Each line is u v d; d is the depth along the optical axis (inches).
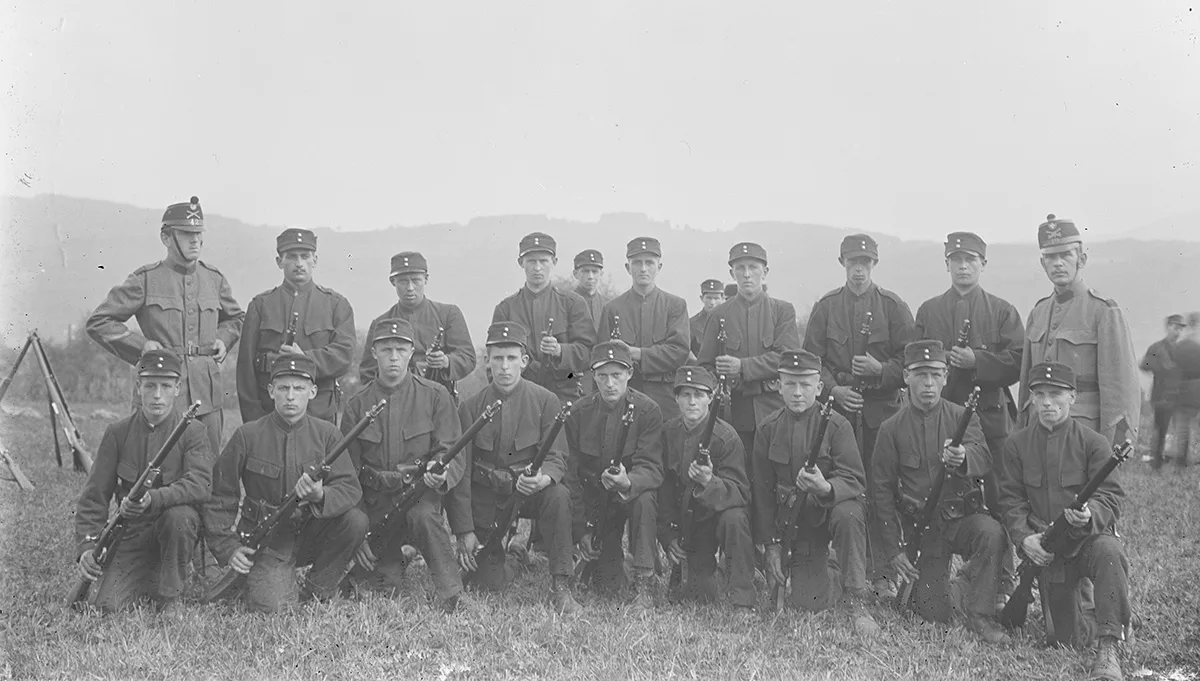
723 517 292.0
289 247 338.3
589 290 401.4
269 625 255.9
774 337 351.6
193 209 321.4
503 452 303.9
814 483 279.0
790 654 248.4
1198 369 486.3
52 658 231.6
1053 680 233.6
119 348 310.2
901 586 294.2
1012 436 275.6
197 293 323.3
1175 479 468.1
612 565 307.4
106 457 278.7
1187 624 268.7
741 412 347.3
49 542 331.3
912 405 293.0
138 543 273.7
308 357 307.0
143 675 223.3
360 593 285.0
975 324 333.1
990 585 270.8
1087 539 250.8
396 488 290.5
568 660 238.7
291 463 281.4
